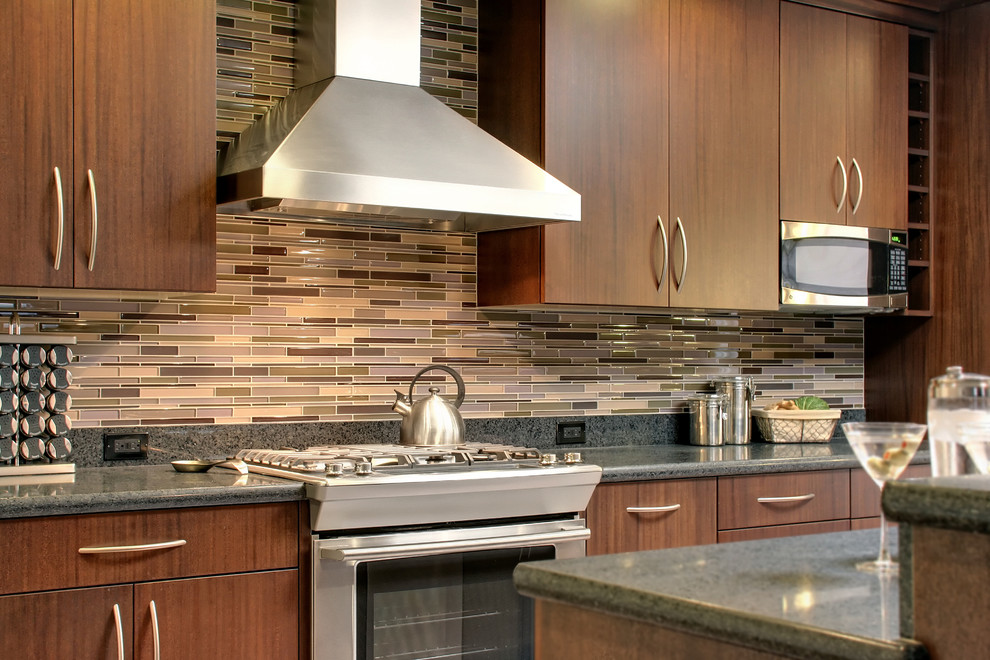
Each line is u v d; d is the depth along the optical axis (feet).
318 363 10.25
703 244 10.94
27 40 7.85
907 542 3.05
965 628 2.87
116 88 8.17
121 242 8.16
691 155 10.89
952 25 12.55
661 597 3.57
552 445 11.40
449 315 10.91
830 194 11.84
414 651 8.22
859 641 3.00
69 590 7.20
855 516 10.64
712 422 11.73
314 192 8.20
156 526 7.50
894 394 13.21
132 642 7.39
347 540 7.98
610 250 10.38
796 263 11.55
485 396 11.08
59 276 7.93
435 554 8.31
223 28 9.95
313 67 9.94
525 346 11.32
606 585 3.77
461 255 10.98
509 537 8.49
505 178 9.12
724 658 3.48
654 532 9.57
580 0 10.28
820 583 3.76
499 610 8.64
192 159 8.46
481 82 11.12
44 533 7.13
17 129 7.80
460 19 11.12
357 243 10.46
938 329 12.67
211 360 9.78
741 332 12.71
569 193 9.35
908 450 4.24
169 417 9.61
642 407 12.01
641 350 12.03
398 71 9.86
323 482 7.75
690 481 9.76
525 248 10.27
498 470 8.63
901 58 12.42
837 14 11.94
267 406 10.01
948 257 12.56
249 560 7.80
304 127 8.70
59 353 8.50
